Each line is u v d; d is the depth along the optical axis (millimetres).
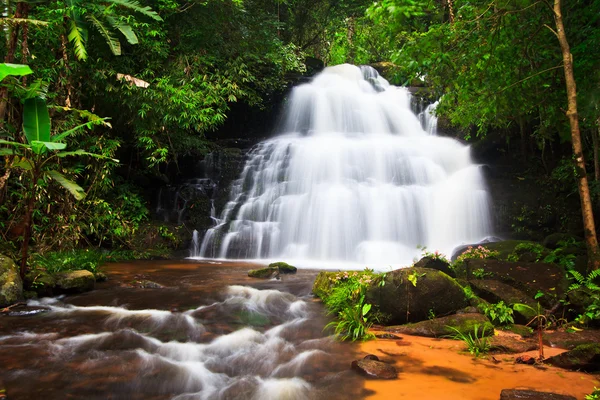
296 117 17078
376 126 16641
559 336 4391
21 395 3127
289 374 3596
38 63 9180
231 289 6930
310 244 11852
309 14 22547
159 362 3863
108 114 11383
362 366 3580
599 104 6703
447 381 3367
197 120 11852
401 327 4891
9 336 4559
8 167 7109
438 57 6023
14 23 6430
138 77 10945
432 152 14070
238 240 11977
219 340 4492
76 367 3705
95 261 9156
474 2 6348
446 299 5090
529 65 7273
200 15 12484
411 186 12555
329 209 11953
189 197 12984
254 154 14188
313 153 13555
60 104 9523
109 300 6242
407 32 6102
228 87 12461
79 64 9773
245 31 13688
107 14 8406
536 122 12914
